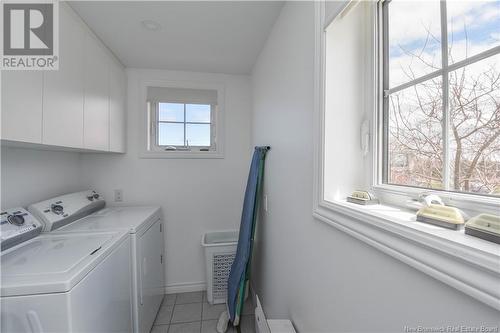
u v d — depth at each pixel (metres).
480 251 0.40
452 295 0.43
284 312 1.35
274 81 1.58
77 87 1.39
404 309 0.54
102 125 1.75
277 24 1.51
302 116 1.11
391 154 0.85
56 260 0.94
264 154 1.80
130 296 1.39
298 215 1.16
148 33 1.67
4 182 1.28
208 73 2.43
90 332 0.91
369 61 0.91
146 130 2.32
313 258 0.99
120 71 2.12
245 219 1.89
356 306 0.71
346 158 0.92
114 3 1.34
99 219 1.67
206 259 2.15
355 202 0.84
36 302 0.77
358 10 0.93
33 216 1.30
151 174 2.33
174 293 2.35
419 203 0.68
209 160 2.45
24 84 0.97
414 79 0.75
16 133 0.93
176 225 2.38
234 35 1.71
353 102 0.93
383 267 0.60
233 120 2.49
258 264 2.04
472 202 0.56
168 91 2.35
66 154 1.90
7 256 0.98
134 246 1.43
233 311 1.76
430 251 0.48
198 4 1.37
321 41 0.92
